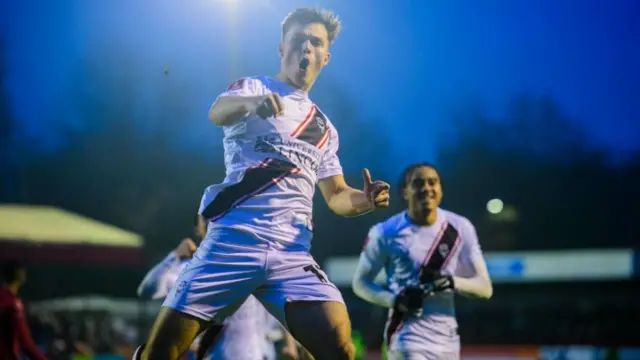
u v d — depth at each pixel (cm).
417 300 637
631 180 4450
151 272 730
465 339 2323
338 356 442
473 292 653
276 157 447
